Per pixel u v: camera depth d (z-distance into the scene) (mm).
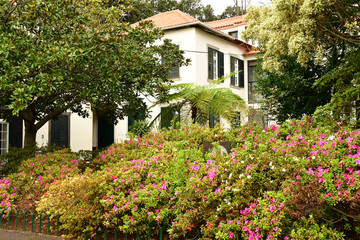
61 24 7840
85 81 7609
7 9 7746
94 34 7129
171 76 17125
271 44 9742
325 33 9273
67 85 7414
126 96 8508
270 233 3695
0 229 5949
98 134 18922
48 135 16297
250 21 11242
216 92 10211
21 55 7090
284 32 9492
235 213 4012
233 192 4195
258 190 4250
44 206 5590
